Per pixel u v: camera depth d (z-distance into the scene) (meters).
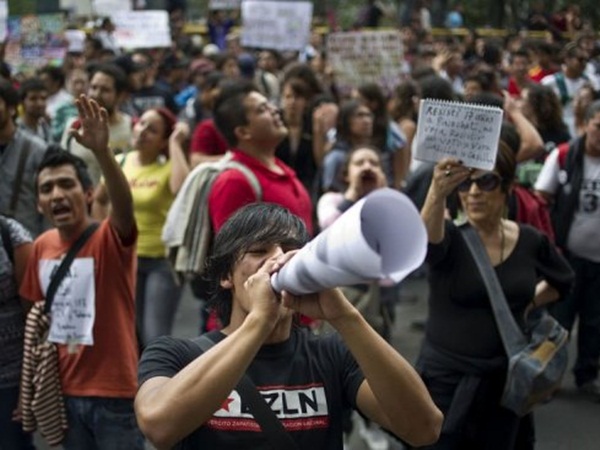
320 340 2.70
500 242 4.25
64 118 8.57
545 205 6.14
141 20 14.07
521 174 7.13
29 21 12.09
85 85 9.11
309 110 8.24
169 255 5.12
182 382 2.28
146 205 6.27
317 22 22.80
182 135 6.36
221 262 2.59
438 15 22.44
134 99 11.13
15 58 12.09
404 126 8.70
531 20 20.14
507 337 4.11
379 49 10.41
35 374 4.31
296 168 8.23
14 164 6.14
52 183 4.31
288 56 15.50
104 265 4.28
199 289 5.02
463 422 4.13
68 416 4.34
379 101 7.86
